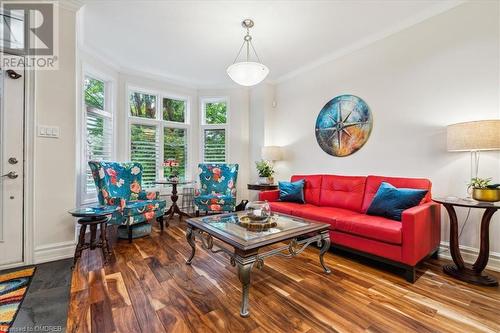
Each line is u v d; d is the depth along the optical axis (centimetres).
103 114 376
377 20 273
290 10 255
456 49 241
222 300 169
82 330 137
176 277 202
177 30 295
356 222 229
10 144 215
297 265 230
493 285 188
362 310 158
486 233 196
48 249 230
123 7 252
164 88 462
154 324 143
